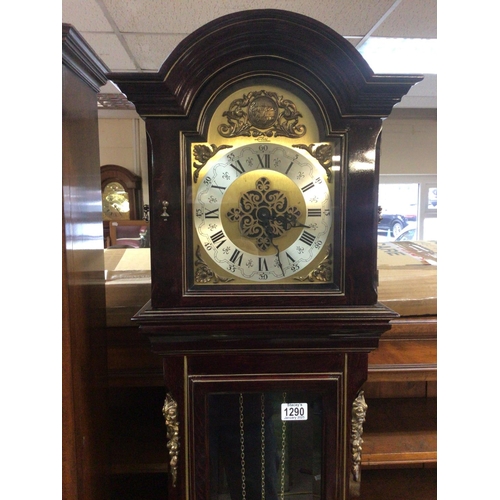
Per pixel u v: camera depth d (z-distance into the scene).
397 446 1.00
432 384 1.24
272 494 0.84
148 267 1.24
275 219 0.78
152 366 1.08
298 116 0.76
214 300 0.76
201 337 0.76
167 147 0.74
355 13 1.66
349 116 0.75
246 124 0.75
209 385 0.78
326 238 0.78
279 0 1.53
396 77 0.71
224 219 0.77
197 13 1.66
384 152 4.12
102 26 1.79
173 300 0.76
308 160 0.77
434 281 1.14
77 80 0.78
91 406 0.84
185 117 0.73
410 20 1.73
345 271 0.77
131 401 1.21
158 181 0.74
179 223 0.75
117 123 4.55
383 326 0.76
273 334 0.77
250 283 0.77
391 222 4.29
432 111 3.89
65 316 0.70
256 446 0.83
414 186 4.25
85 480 0.80
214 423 0.82
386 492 1.13
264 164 0.77
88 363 0.83
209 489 0.81
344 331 0.77
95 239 0.90
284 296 0.77
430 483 1.17
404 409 1.17
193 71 0.71
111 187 4.25
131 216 4.29
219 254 0.77
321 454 0.82
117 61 2.32
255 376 0.79
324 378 0.79
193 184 0.76
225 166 0.76
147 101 0.72
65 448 0.71
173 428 0.79
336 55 0.71
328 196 0.77
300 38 0.70
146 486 1.12
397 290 1.10
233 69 0.73
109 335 1.08
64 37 0.67
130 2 1.53
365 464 0.97
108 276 1.14
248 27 0.69
